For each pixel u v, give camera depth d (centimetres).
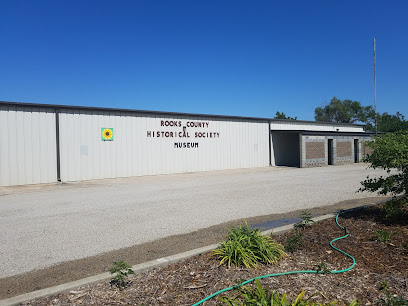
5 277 463
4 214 906
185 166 2161
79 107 1739
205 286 383
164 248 575
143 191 1315
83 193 1294
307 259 461
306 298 350
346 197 1082
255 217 812
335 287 375
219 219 796
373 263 446
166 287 384
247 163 2523
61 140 1695
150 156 2005
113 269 389
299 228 634
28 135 1603
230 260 439
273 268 429
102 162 1823
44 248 591
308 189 1288
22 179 1580
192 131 2205
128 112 1920
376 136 720
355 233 588
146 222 777
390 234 561
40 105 1625
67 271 479
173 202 1044
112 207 977
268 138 2689
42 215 880
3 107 1543
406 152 665
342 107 6525
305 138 2545
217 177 1836
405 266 433
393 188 705
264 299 317
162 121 2061
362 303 341
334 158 2784
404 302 322
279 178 1727
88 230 713
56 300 359
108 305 345
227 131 2403
